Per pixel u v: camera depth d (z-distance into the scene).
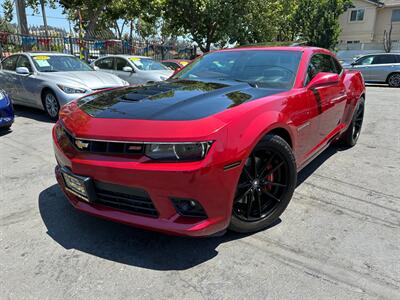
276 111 2.60
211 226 2.21
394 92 13.04
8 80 7.77
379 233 2.71
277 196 2.77
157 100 2.57
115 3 16.92
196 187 2.08
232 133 2.19
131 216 2.27
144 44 18.55
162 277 2.19
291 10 25.00
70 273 2.22
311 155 3.45
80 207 2.49
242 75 3.41
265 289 2.08
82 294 2.03
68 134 2.52
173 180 2.06
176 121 2.17
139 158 2.14
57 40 13.68
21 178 3.81
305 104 3.03
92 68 8.07
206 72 3.63
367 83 16.30
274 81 3.21
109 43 16.12
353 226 2.82
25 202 3.22
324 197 3.37
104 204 2.40
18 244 2.54
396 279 2.17
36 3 17.06
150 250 2.48
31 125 6.50
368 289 2.07
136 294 2.03
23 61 7.54
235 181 2.24
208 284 2.12
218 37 20.02
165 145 2.08
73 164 2.35
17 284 2.11
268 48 3.77
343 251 2.46
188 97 2.60
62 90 6.55
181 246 2.52
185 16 19.47
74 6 16.28
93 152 2.29
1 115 5.54
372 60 15.85
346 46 32.88
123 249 2.49
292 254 2.43
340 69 4.62
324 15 27.73
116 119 2.32
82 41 14.61
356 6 34.50
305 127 3.07
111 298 2.00
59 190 3.49
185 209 2.21
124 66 10.21
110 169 2.18
